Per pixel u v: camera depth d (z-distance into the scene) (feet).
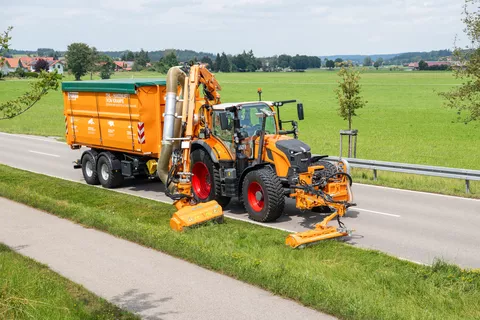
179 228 38.55
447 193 51.67
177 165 44.98
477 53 52.80
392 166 57.06
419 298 25.59
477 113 54.34
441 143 107.86
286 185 42.27
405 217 43.04
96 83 54.24
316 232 35.55
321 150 95.76
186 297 26.32
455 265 29.96
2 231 38.63
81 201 49.49
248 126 44.68
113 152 56.18
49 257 32.76
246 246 34.32
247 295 26.53
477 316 23.71
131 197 50.39
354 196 51.21
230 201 50.34
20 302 24.18
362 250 33.65
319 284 26.23
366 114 171.53
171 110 45.60
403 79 399.65
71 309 24.23
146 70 438.40
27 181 58.49
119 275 29.53
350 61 75.92
